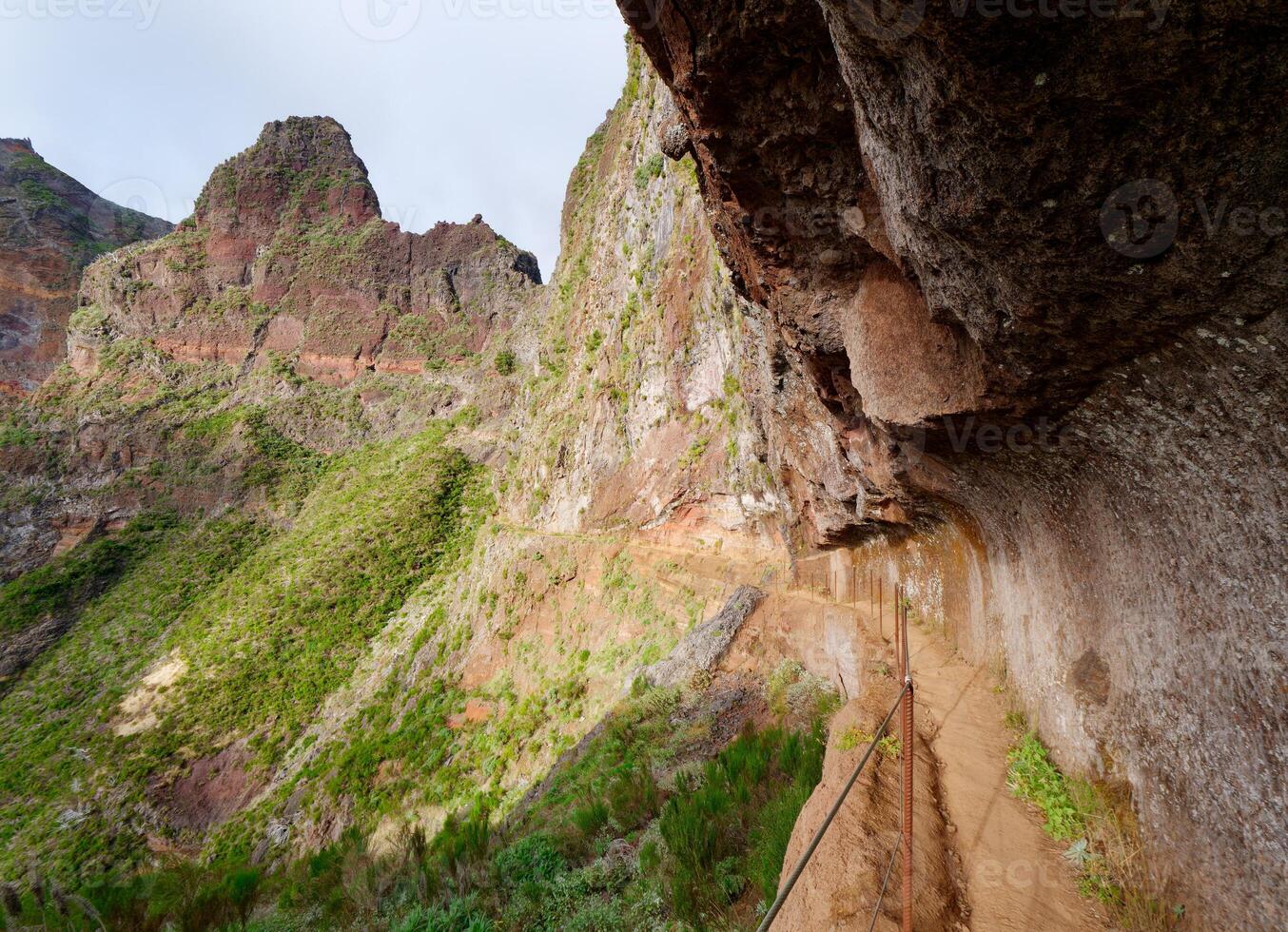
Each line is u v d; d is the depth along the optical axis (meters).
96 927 8.52
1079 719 4.94
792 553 21.61
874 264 5.59
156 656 67.75
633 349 38.47
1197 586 3.37
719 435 28.55
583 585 37.38
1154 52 1.82
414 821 27.53
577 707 29.38
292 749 48.03
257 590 69.75
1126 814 4.09
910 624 12.73
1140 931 3.53
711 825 7.35
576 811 10.96
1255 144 1.90
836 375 7.75
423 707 41.62
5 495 98.06
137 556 92.62
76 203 163.88
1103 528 4.43
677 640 26.73
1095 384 3.49
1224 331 2.48
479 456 84.31
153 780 46.88
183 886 9.96
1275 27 1.63
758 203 5.75
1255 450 2.75
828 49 3.94
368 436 119.31
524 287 146.12
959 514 8.30
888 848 4.49
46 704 65.06
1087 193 2.32
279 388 125.19
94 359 125.12
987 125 2.30
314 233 150.12
